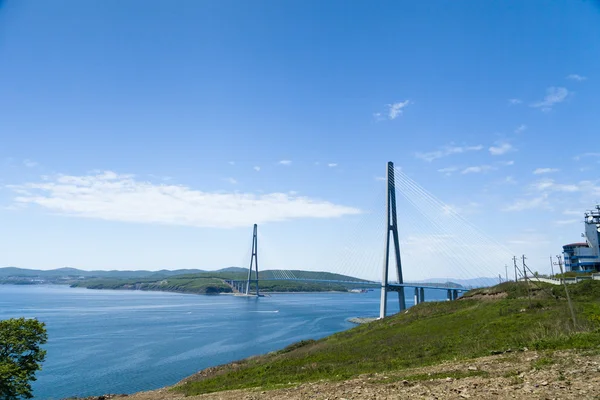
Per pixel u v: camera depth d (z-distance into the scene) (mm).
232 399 21172
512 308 41438
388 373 23250
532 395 13102
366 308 171375
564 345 22594
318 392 19297
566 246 79062
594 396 12273
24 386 31391
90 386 51656
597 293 42688
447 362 24922
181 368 60781
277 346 77688
